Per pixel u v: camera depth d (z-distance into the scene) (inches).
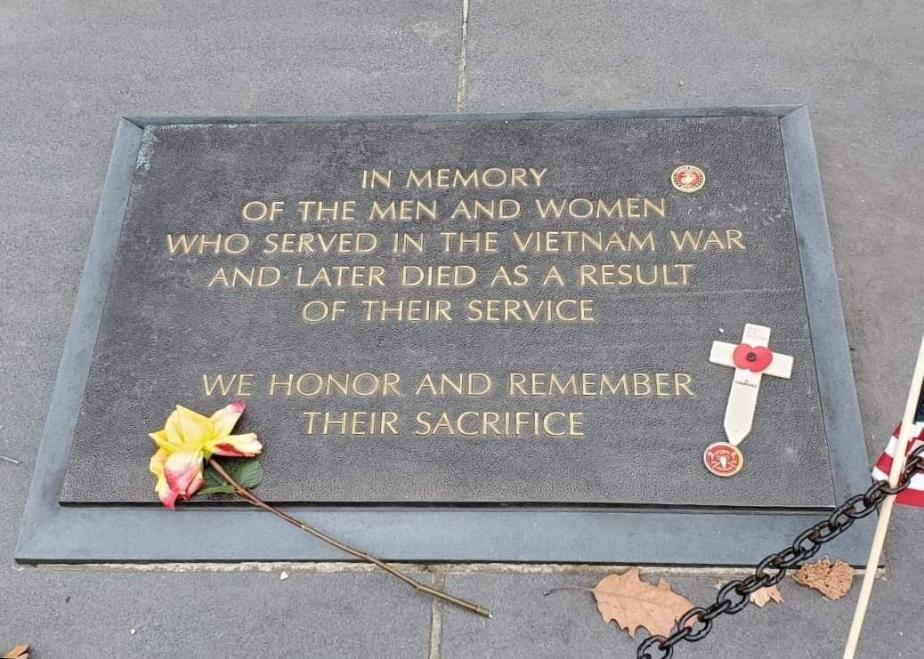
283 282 54.2
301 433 50.3
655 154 57.4
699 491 48.6
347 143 58.7
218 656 46.9
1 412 53.3
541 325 52.5
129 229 56.2
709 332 52.0
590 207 55.7
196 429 48.7
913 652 45.9
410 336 52.6
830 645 46.2
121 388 51.9
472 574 48.3
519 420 50.3
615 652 46.2
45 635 47.6
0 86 64.7
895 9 65.6
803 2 66.4
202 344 52.8
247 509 49.5
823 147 60.0
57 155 61.7
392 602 47.9
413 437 50.1
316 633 47.3
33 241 58.6
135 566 49.1
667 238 54.6
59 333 55.6
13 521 50.4
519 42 65.5
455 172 57.3
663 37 65.2
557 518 48.7
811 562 47.5
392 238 55.3
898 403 51.8
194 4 68.5
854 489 48.8
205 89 64.1
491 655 46.4
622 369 51.3
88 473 50.0
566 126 58.7
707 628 41.8
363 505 49.0
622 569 48.1
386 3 67.9
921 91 62.1
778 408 50.3
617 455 49.4
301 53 65.6
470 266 54.2
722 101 62.1
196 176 57.9
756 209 55.3
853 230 56.9
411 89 63.5
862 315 54.3
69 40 66.9
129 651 47.1
